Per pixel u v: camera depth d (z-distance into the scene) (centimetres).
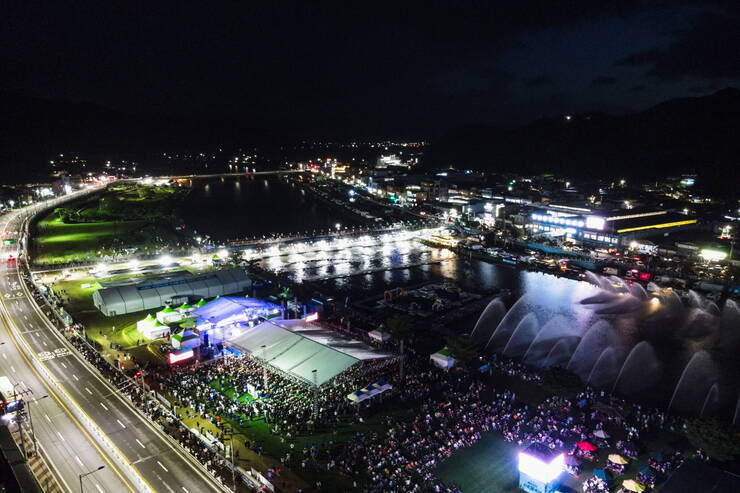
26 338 10650
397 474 6328
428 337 11475
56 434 7112
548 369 9544
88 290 14288
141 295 12769
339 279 16462
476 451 6931
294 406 8106
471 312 13312
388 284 15938
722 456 6444
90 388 8488
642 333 11862
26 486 4166
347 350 8725
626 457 6725
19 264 16850
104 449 6756
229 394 8469
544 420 7738
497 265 18362
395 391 8625
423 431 7406
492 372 9481
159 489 5944
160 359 9875
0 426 5203
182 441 6969
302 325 10344
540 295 14762
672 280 15462
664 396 8925
